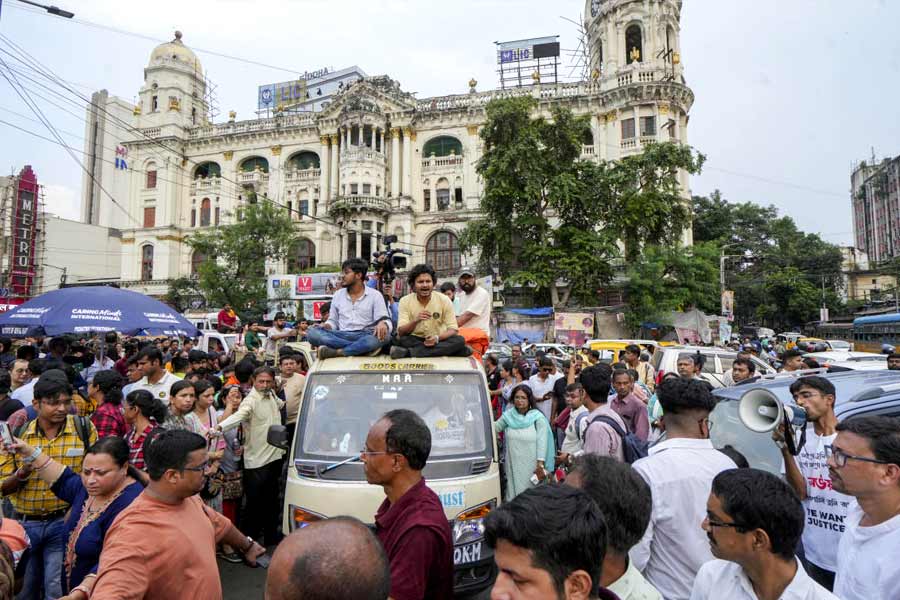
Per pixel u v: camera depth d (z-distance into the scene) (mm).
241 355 12969
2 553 2719
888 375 4859
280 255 37438
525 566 1570
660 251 31641
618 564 2197
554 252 29281
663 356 12477
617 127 39375
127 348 11047
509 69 46812
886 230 80875
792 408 3756
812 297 49375
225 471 6355
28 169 51062
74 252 53375
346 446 4812
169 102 47562
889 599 2324
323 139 44562
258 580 5652
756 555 2055
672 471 2941
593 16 45406
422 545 2641
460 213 42000
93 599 2539
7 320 9117
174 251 46219
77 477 4363
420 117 43625
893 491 2420
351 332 5746
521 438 6430
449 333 5559
